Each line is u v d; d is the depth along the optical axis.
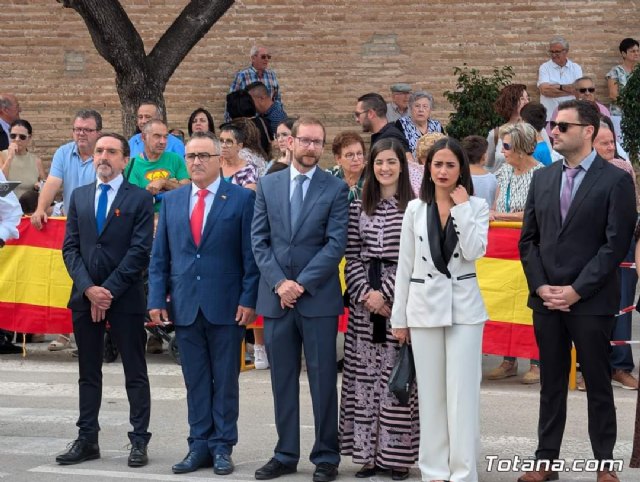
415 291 6.89
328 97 17.23
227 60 17.33
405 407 7.18
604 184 6.84
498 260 10.02
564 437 8.32
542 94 16.55
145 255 7.77
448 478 6.91
